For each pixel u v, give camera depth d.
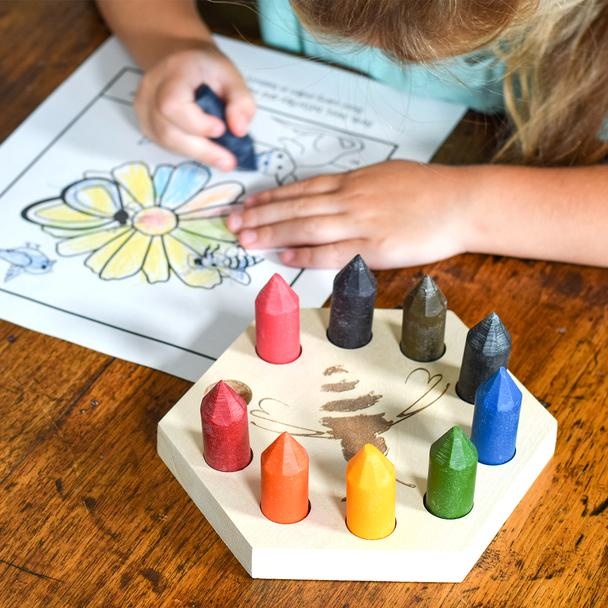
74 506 0.69
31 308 0.82
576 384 0.76
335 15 0.68
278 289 0.71
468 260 0.85
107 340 0.79
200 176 0.93
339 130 0.96
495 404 0.65
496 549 0.67
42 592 0.65
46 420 0.74
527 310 0.81
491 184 0.86
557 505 0.69
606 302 0.82
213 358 0.78
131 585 0.65
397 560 0.64
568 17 0.89
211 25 1.07
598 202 0.85
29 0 1.09
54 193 0.91
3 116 0.98
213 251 0.86
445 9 0.66
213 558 0.66
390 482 0.62
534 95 0.93
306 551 0.64
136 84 1.01
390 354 0.75
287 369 0.74
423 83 0.98
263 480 0.64
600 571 0.65
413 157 0.94
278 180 0.93
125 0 1.04
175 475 0.71
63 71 1.03
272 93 1.00
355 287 0.72
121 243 0.87
